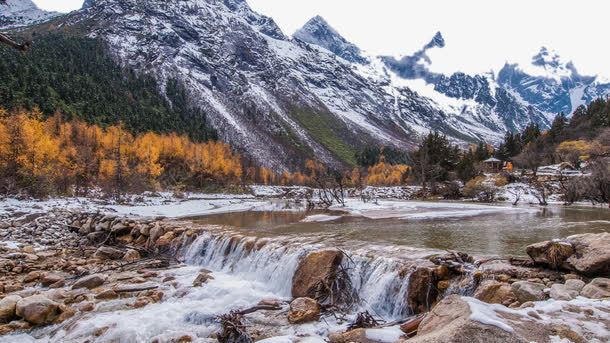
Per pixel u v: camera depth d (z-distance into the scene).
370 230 26.14
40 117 104.06
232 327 11.80
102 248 24.19
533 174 80.75
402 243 20.39
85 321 13.48
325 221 32.91
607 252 11.66
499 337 6.63
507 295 10.84
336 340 9.76
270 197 91.62
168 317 13.90
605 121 118.38
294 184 172.75
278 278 17.64
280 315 13.68
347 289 15.08
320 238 22.11
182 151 123.06
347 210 45.38
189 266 21.92
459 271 13.45
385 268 15.15
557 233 23.64
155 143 120.44
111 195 61.75
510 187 75.06
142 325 13.18
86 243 28.06
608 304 9.09
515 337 6.68
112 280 18.52
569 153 94.88
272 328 12.60
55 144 77.19
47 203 44.66
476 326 6.80
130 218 31.45
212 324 13.38
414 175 109.69
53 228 31.70
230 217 38.06
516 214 37.62
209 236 23.84
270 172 176.88
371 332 9.50
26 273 20.02
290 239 21.61
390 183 129.88
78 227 32.12
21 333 12.77
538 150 114.69
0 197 45.97
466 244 19.94
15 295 14.56
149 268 21.20
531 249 13.85
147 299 15.48
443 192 77.38
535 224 28.47
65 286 17.77
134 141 119.31
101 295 16.00
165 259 23.39
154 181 90.94
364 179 126.06
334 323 12.89
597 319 8.21
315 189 98.06
